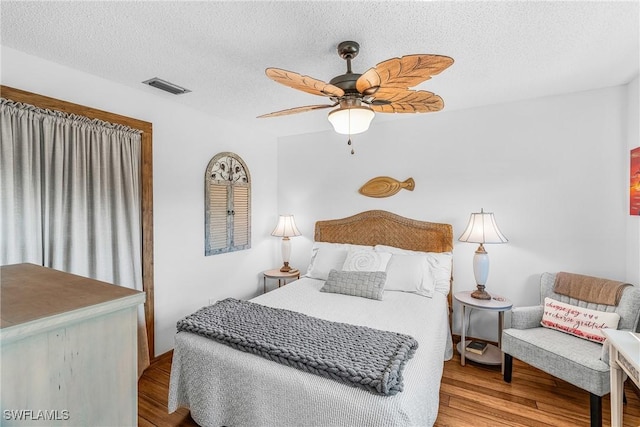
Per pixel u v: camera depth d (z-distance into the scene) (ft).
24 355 1.52
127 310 1.91
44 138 6.71
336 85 5.99
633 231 8.05
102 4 4.93
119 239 7.97
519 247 9.81
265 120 11.77
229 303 7.95
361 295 9.15
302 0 4.85
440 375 7.07
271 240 14.21
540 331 7.95
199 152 10.64
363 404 4.50
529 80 8.11
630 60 6.96
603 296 7.69
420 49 6.38
